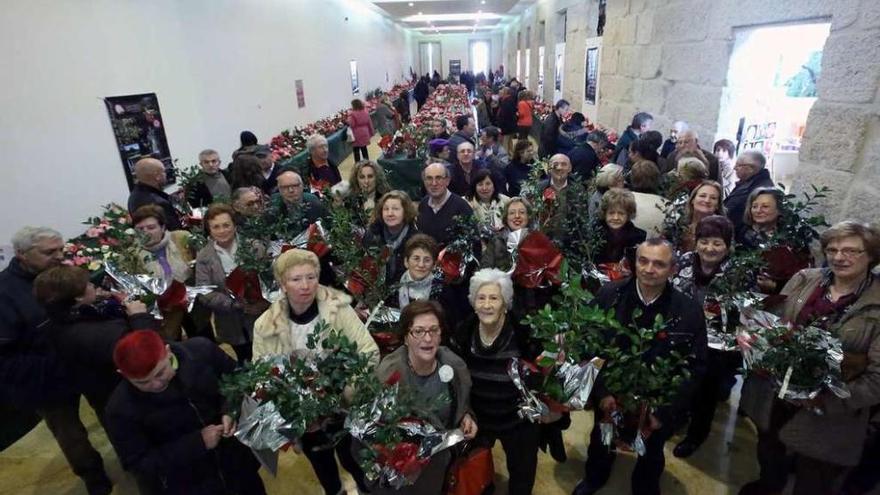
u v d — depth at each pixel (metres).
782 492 1.99
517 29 18.61
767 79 3.46
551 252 2.16
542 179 3.51
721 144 3.46
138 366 1.40
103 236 2.96
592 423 2.68
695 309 1.80
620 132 5.93
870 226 1.63
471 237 2.50
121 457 1.52
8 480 2.46
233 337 2.48
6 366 2.00
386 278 2.47
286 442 1.50
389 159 5.54
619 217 2.57
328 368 1.53
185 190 3.90
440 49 29.50
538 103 10.14
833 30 2.40
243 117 6.51
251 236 2.52
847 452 1.66
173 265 2.67
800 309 1.80
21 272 2.12
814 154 2.55
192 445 1.54
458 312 2.29
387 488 1.65
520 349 1.86
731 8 3.43
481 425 1.88
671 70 4.50
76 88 3.60
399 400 1.50
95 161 3.77
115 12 4.05
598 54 6.78
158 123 4.54
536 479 2.32
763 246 2.25
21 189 3.11
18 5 3.14
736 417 2.62
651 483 2.03
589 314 1.58
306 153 6.22
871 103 2.16
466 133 5.30
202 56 5.46
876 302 1.59
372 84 15.60
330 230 2.71
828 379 1.53
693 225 2.61
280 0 7.97
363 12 14.15
